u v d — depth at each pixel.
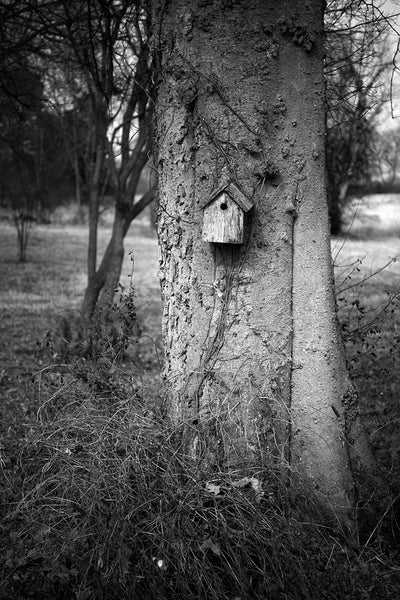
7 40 6.75
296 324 4.05
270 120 3.87
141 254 25.11
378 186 29.38
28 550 3.29
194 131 3.94
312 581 3.32
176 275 4.13
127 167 9.52
